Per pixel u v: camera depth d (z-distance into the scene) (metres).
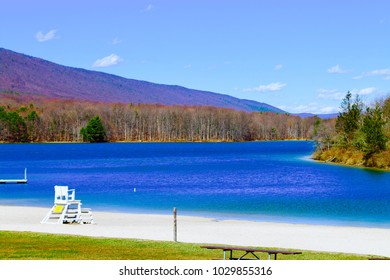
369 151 97.75
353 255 24.28
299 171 90.69
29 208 46.31
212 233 32.66
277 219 41.03
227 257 23.16
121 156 156.00
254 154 163.50
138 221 38.69
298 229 35.22
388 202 51.03
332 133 118.88
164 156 155.88
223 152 181.38
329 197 55.12
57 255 22.39
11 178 81.81
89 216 40.75
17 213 42.59
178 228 34.72
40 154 168.88
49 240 26.44
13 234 28.23
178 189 64.25
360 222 39.59
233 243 28.86
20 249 23.75
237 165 111.38
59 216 39.47
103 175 87.38
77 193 60.22
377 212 44.72
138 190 63.28
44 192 61.84
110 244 25.55
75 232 31.34
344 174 82.75
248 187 65.94
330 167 97.69
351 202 51.19
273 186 66.75
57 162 127.00
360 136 100.31
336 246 28.77
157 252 23.78
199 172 92.44
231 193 59.53
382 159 94.00
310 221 40.03
